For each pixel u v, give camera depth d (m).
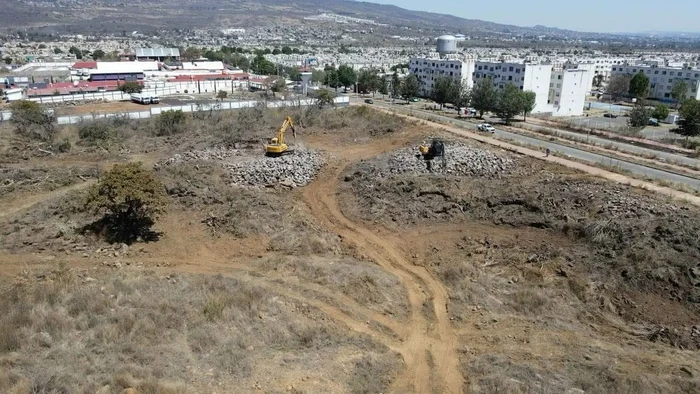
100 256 32.16
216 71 148.50
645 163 51.41
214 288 27.55
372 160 51.03
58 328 22.62
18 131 62.56
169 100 106.56
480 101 93.12
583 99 119.25
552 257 31.77
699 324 25.52
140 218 35.91
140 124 70.00
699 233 30.97
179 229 36.22
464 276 30.30
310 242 34.66
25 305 24.30
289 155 50.75
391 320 25.78
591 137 71.06
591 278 29.39
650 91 153.25
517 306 27.14
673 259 29.06
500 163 47.66
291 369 20.77
